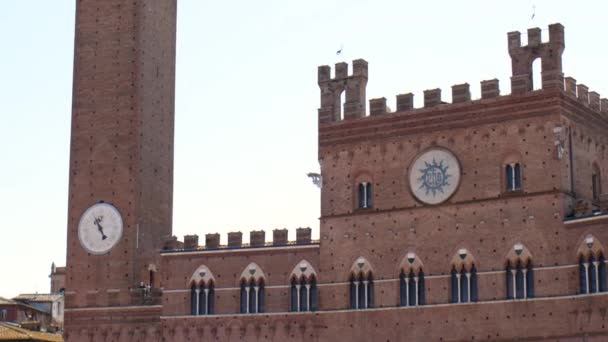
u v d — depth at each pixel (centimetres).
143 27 11075
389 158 9488
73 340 10531
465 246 8938
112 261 10556
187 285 10119
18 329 13175
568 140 8825
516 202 8756
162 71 11306
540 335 8431
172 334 10088
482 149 9025
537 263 8556
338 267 9538
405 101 9519
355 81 9831
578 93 9112
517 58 9038
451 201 9081
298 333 9606
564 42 8919
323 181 9806
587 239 8262
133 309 10350
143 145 10844
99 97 10969
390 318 9188
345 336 9381
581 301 8238
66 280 10694
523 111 8875
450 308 8912
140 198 10694
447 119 9238
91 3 11200
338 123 9825
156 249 10850
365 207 9556
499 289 8706
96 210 10731
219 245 10150
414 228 9225
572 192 8712
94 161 10856
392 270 9269
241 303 9894
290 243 9819
